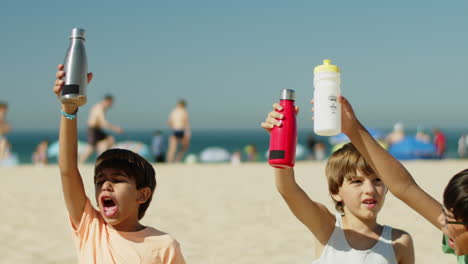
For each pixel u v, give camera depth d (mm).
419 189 2199
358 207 2562
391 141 24625
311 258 4887
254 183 10500
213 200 8141
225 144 85000
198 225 6277
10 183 9797
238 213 7070
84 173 10836
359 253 2551
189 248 5215
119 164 2475
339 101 2146
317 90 2162
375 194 2537
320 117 2141
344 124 2164
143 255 2447
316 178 11664
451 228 1898
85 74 2301
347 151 2611
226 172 12914
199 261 4762
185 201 8008
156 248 2475
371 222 2627
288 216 6906
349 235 2609
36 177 10883
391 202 8094
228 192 9078
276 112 2273
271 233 5898
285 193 2529
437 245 5375
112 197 2453
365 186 2539
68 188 2500
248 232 5941
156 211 7148
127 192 2467
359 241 2588
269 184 10328
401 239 2602
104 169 2482
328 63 2166
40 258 4805
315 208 2602
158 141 18984
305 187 9945
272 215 6953
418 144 23953
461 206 1829
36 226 6094
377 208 2559
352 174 2555
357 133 2170
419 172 13055
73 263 4668
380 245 2568
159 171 12945
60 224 6223
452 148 59469
